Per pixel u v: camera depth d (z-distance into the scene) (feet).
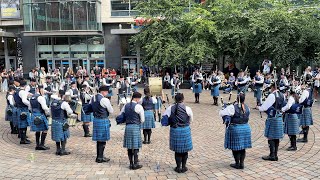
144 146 22.80
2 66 85.35
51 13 76.95
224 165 18.29
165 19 61.72
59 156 20.57
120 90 36.27
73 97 28.17
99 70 69.56
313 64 55.77
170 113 16.94
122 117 18.02
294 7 57.31
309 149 20.68
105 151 21.67
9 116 26.53
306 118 21.93
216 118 32.19
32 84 27.04
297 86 28.89
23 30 83.20
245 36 53.93
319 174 16.44
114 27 80.79
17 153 21.27
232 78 53.72
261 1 59.67
